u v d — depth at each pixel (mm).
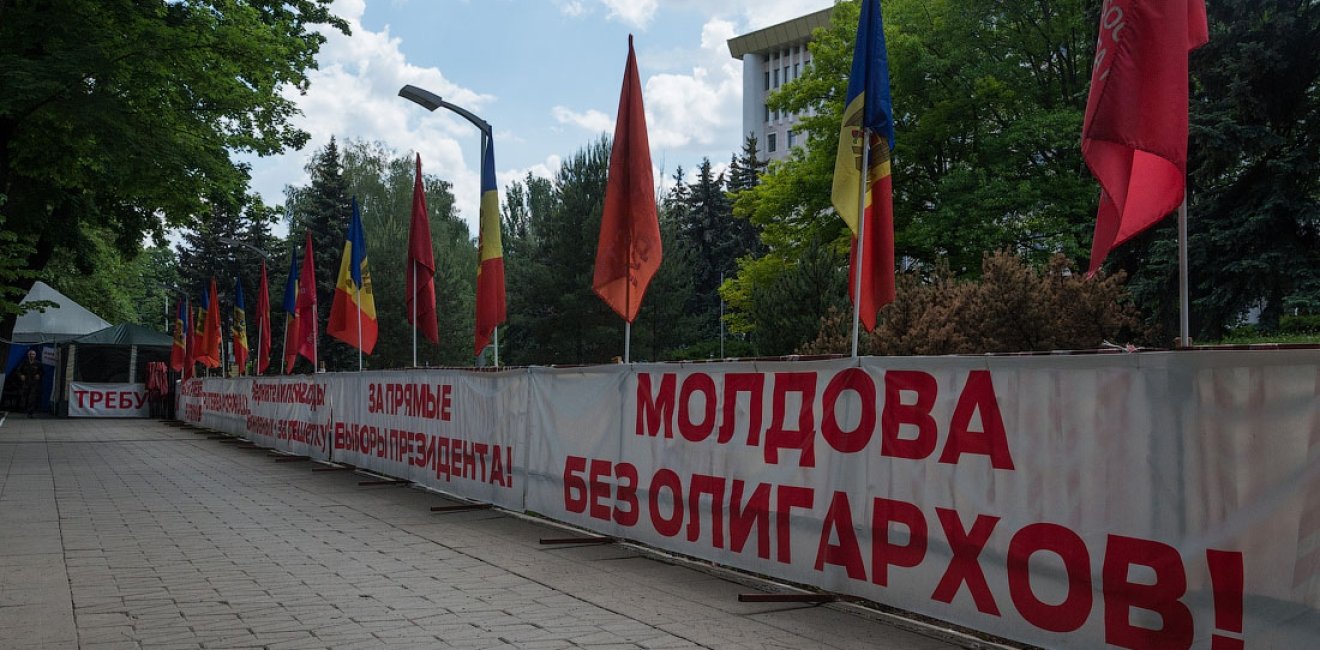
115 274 52938
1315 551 3803
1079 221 28812
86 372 36906
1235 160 21688
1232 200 22891
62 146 23297
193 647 5055
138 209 29969
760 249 72688
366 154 71562
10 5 21078
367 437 14688
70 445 21406
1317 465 3811
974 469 5277
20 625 5500
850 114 8000
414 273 16375
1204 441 4211
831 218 32906
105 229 31109
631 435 8219
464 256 70750
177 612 5836
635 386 8180
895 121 31734
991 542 5160
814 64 33281
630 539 8188
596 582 6820
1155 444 4398
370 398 14539
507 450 10359
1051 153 30250
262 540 8633
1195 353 4250
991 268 16359
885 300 7871
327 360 59875
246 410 22531
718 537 7195
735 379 7066
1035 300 15992
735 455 7047
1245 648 4023
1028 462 4980
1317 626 3787
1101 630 4602
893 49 30750
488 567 7391
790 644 5180
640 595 6395
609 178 10375
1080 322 15938
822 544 6293
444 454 11969
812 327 24547
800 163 33938
